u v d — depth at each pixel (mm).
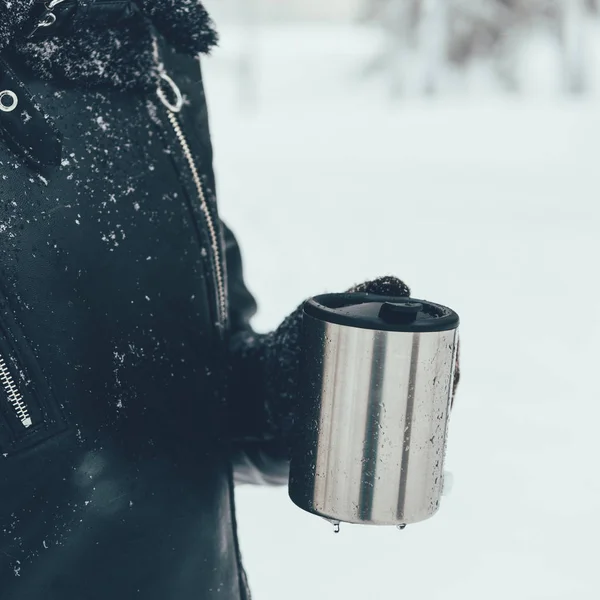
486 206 10594
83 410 923
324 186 11672
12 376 876
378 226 9234
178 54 1109
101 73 958
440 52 26844
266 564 3010
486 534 3268
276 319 5848
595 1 28391
